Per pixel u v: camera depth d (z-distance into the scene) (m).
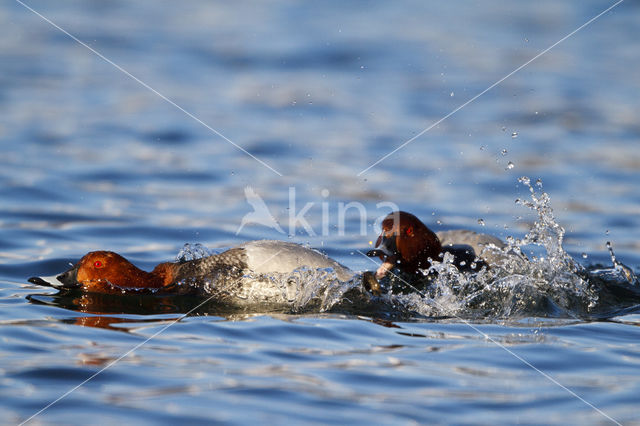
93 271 20.70
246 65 56.19
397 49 60.44
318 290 20.05
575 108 47.19
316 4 77.75
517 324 18.12
